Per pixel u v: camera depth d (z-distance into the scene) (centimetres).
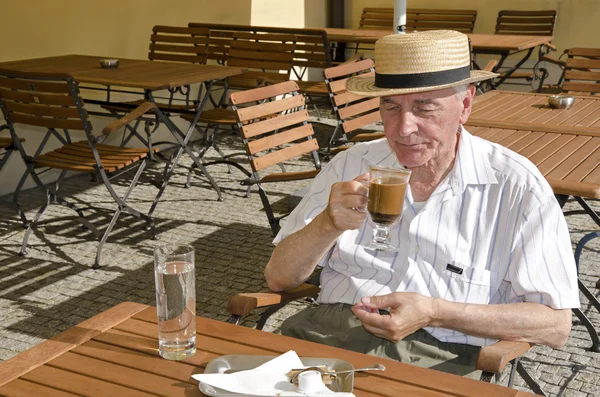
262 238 488
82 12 665
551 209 203
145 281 420
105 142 659
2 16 598
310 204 232
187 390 155
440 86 193
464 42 201
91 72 542
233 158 673
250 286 416
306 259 215
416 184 218
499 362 176
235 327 183
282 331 230
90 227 464
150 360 167
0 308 385
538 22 901
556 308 194
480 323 189
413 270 214
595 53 598
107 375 161
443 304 189
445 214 212
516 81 957
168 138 715
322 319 226
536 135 384
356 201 193
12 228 498
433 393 153
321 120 805
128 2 709
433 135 200
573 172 316
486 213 210
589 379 323
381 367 158
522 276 199
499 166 210
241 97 396
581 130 388
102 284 416
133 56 724
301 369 158
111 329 182
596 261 444
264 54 649
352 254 224
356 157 235
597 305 341
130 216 521
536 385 242
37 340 354
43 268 434
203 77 527
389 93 195
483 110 449
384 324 184
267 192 579
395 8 529
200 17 798
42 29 632
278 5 911
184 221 515
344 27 1032
